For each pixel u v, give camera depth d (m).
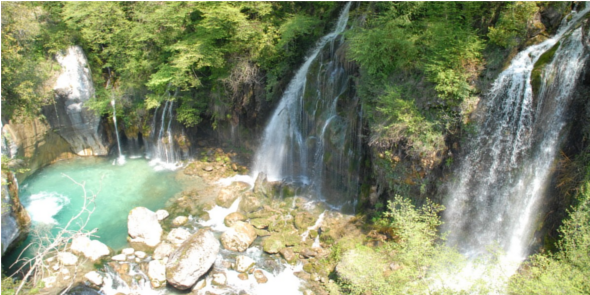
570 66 11.30
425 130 12.87
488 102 12.45
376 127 13.78
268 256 14.26
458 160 13.02
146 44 21.78
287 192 17.78
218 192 18.83
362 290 11.57
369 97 14.75
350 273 12.29
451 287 10.56
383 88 14.42
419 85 13.76
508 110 12.05
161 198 18.52
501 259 11.68
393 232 13.82
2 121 17.77
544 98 11.52
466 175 12.96
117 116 22.56
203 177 20.31
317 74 17.84
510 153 12.14
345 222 15.46
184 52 19.20
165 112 21.81
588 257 9.58
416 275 10.41
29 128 19.45
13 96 18.14
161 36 21.14
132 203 18.11
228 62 19.78
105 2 22.16
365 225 14.94
